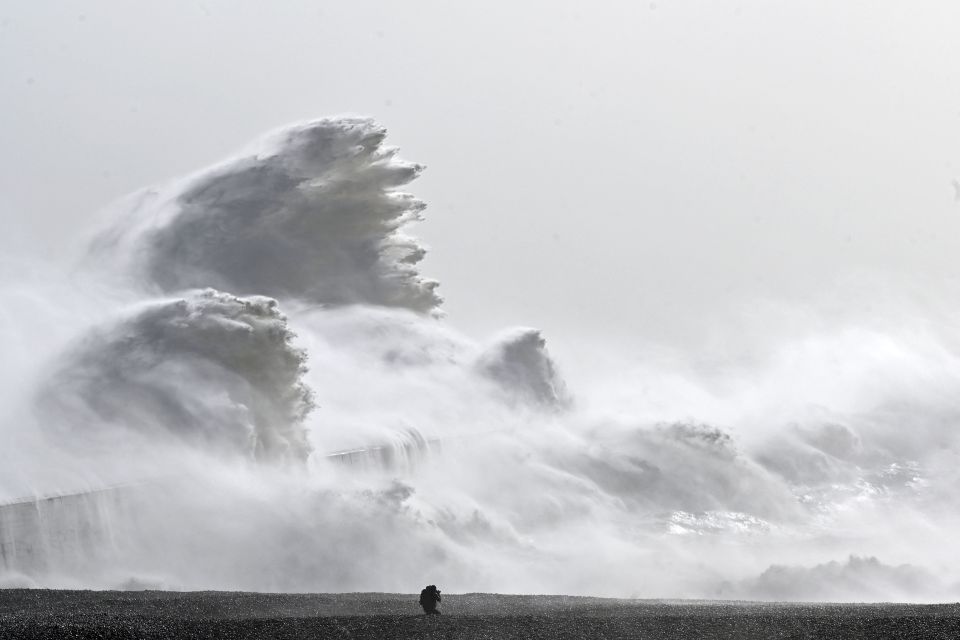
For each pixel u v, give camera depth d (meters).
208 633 45.66
